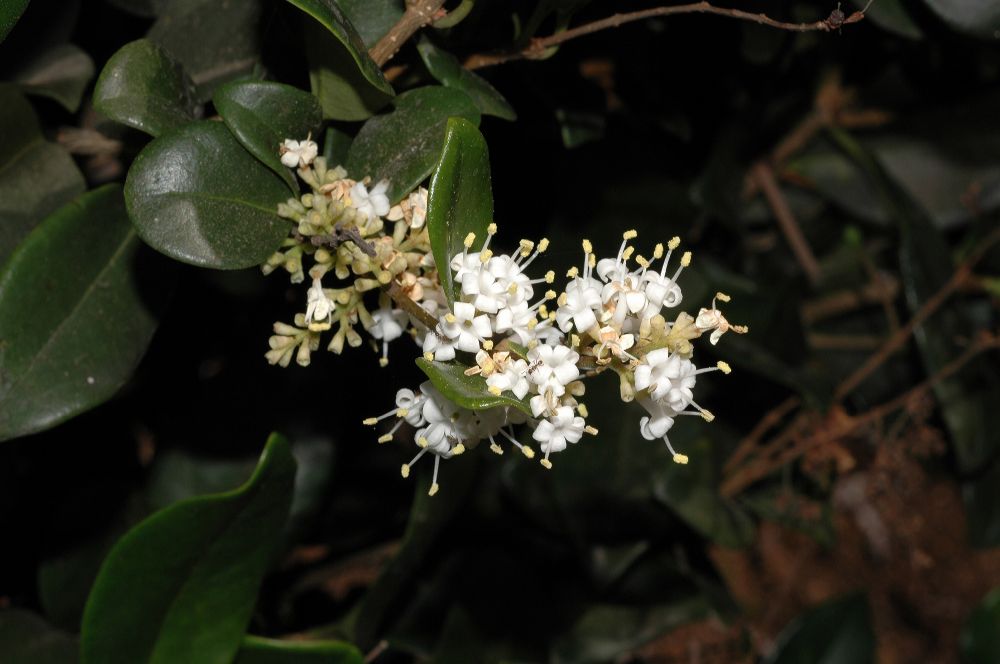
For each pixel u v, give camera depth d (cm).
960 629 56
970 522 43
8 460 35
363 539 38
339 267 26
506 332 26
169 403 35
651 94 36
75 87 31
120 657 30
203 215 27
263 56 30
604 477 38
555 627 39
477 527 39
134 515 35
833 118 43
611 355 26
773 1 34
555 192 36
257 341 35
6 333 28
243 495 29
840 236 46
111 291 29
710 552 50
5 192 30
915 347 43
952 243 46
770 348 40
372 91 28
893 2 35
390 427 37
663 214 38
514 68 33
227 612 31
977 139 43
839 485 49
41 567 35
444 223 26
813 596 54
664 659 46
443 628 38
